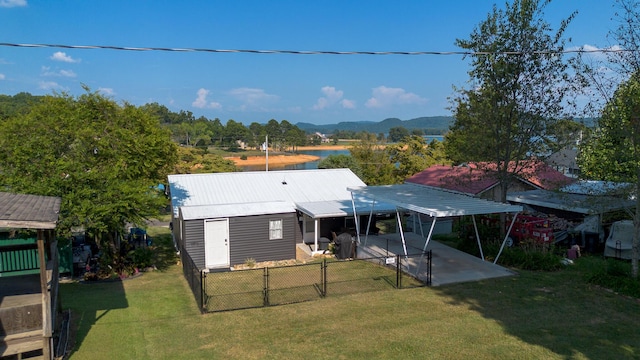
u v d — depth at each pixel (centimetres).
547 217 1911
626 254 1620
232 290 1334
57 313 1051
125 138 1532
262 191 2245
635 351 876
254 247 1827
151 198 1515
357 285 1365
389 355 866
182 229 1766
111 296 1272
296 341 935
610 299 1191
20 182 1327
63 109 1530
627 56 1242
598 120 1426
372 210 1934
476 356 859
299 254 1952
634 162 1255
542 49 1644
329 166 4169
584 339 935
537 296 1223
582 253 1791
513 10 1653
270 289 1335
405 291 1289
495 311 1108
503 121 1762
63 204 1325
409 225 2425
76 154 1455
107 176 1423
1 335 815
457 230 2078
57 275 1030
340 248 1830
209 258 1777
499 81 1725
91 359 843
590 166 1584
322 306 1163
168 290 1344
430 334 965
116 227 1480
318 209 1988
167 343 924
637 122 1230
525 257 1530
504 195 1800
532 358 848
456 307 1140
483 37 1719
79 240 1878
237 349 896
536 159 1773
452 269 1509
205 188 2225
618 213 1852
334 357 859
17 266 1296
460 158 1969
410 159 4041
